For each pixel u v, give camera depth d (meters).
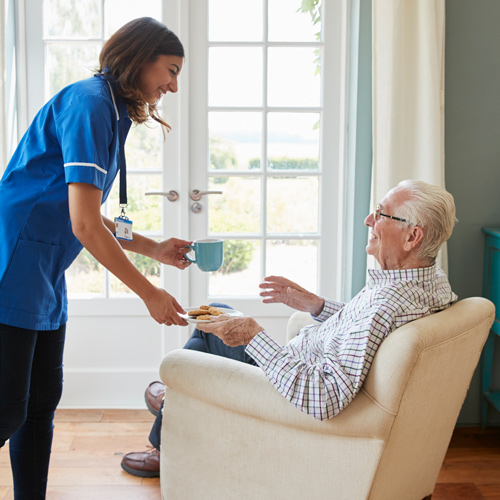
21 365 1.67
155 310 1.65
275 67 2.90
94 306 2.98
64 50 2.89
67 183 1.59
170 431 1.74
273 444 1.58
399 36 2.54
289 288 2.03
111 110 1.65
